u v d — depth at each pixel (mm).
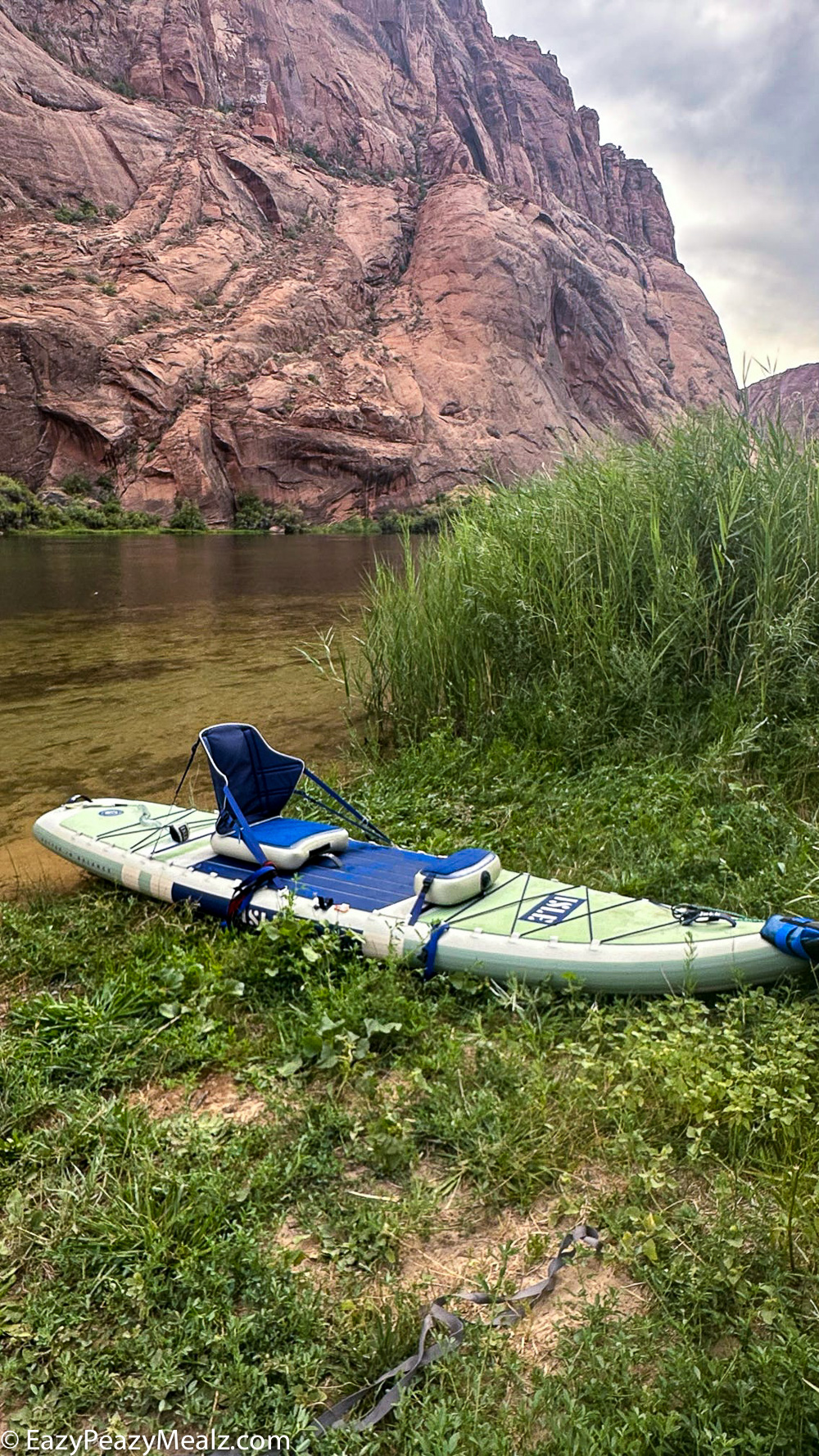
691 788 5992
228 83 106812
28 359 64625
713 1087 3105
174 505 67688
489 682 7742
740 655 6988
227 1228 2812
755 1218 2688
